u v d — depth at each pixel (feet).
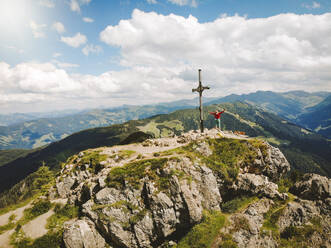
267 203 103.71
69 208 110.11
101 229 91.81
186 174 100.32
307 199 103.60
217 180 107.34
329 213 94.32
